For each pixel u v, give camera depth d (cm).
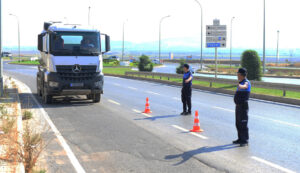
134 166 655
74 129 991
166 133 950
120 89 2361
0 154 650
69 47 1436
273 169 642
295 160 702
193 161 689
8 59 10812
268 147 809
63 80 1422
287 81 3681
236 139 885
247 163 679
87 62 1451
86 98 1752
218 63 10569
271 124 1112
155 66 7462
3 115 1066
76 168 642
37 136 721
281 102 1725
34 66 6400
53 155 725
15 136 781
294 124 1112
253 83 2119
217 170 633
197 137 905
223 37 3028
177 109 1422
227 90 2173
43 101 1602
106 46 1507
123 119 1167
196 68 6969
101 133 942
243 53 2984
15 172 550
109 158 708
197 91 2338
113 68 5947
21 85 2453
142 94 2031
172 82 2911
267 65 8312
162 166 656
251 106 1570
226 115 1279
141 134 934
